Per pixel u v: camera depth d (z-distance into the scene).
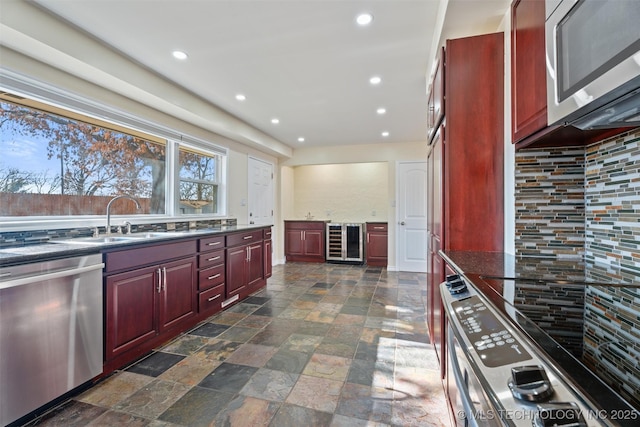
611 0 0.67
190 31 1.98
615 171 1.21
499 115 1.63
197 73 2.59
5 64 1.82
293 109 3.55
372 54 2.29
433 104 2.10
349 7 1.76
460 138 1.67
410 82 2.79
